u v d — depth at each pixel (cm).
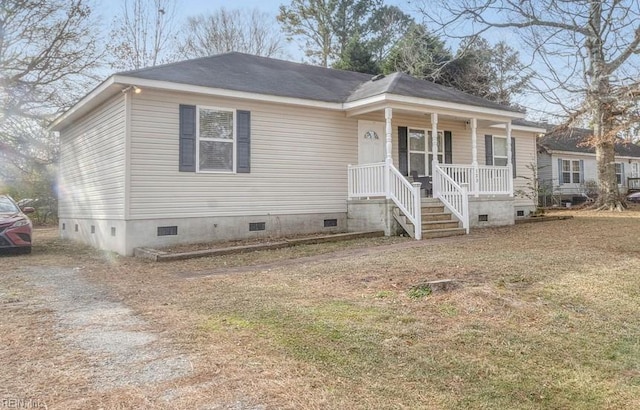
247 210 1105
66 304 517
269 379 301
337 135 1255
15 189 2431
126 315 462
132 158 962
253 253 898
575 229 1109
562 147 2480
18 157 2072
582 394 290
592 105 823
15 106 1927
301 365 324
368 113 1297
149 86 949
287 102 1127
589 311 455
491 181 1308
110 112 1053
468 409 266
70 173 1388
